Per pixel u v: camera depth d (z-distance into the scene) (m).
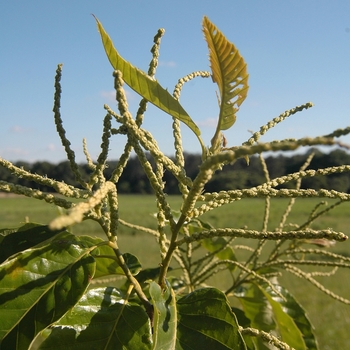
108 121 0.30
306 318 0.52
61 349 0.27
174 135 0.34
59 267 0.27
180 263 0.51
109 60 0.29
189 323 0.28
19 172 0.27
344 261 0.48
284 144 0.16
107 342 0.27
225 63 0.29
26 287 0.26
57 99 0.30
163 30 0.31
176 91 0.33
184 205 0.26
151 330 0.28
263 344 0.48
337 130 0.16
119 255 0.30
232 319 0.27
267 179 0.50
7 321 0.25
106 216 0.31
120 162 0.30
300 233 0.23
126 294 0.30
